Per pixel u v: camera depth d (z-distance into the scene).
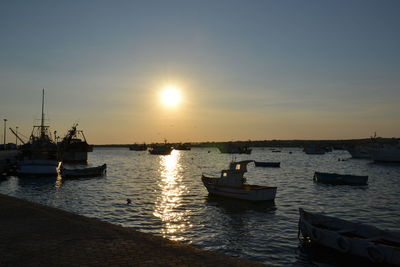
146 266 8.87
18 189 46.41
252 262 9.41
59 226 13.38
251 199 34.62
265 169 88.12
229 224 25.61
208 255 9.92
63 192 43.41
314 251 18.98
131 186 49.94
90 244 10.90
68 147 106.06
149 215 28.77
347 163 111.50
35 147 72.75
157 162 124.06
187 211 30.56
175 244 11.01
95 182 55.22
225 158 158.62
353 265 16.83
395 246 16.84
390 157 105.56
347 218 28.42
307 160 133.88
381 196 40.88
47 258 9.45
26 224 13.72
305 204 34.91
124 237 11.78
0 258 9.43
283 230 23.83
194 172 77.81
